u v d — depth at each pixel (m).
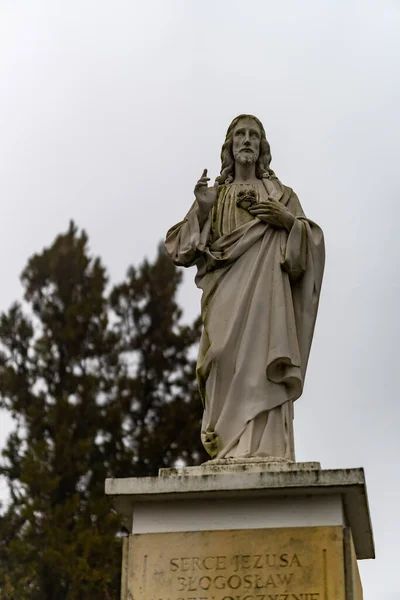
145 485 11.22
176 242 13.19
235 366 12.33
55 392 40.50
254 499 11.18
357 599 11.37
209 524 11.16
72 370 41.03
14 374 40.34
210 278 12.87
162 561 11.08
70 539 34.38
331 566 10.80
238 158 13.82
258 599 10.78
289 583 10.80
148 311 42.59
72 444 37.25
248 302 12.55
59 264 43.34
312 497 11.09
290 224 12.86
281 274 12.69
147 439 38.16
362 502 11.20
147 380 40.78
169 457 38.25
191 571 11.00
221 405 12.28
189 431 38.84
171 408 39.16
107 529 35.12
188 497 11.23
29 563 34.09
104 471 37.09
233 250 12.85
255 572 10.90
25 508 34.94
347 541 10.90
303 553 10.89
